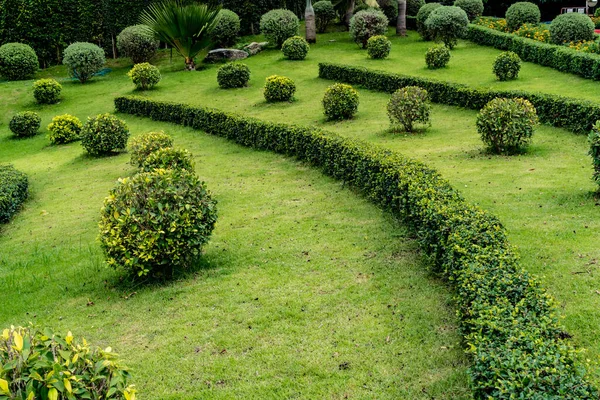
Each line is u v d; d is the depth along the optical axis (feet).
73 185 39.47
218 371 15.19
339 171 32.35
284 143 40.52
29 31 80.89
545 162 32.04
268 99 59.57
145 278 22.04
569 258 19.24
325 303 18.39
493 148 35.83
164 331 17.72
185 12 71.92
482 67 64.34
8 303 21.34
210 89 66.64
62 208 34.19
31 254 26.76
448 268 17.65
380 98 57.16
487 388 10.66
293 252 23.03
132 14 85.25
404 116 43.52
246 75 66.23
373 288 19.06
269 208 29.40
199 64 80.38
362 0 90.48
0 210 31.78
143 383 14.94
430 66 65.92
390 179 25.49
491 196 26.86
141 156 37.52
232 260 22.95
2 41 80.38
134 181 21.50
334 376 14.48
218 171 38.65
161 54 87.66
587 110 36.94
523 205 25.14
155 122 57.57
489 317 12.55
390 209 26.16
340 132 46.01
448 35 75.20
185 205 21.12
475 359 11.46
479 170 31.73
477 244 16.71
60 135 53.26
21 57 74.33
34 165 46.75
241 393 14.15
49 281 23.15
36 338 9.54
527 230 22.11
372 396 13.53
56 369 8.75
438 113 49.67
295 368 14.97
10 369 8.68
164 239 20.70
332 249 22.88
